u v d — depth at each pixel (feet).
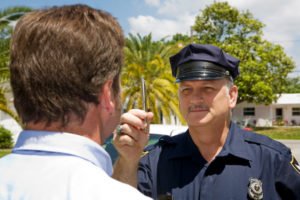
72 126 3.66
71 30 3.65
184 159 7.08
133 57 75.61
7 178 3.43
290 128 124.47
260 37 114.11
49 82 3.56
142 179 7.19
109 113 3.93
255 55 113.09
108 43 3.80
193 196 6.73
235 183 6.61
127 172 5.64
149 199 3.30
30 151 3.57
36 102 3.59
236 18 114.32
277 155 6.84
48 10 3.87
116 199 3.18
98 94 3.75
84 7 3.96
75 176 3.30
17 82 3.68
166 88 54.13
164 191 6.97
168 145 7.49
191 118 6.82
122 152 5.47
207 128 6.80
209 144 6.92
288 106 145.18
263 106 136.15
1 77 40.65
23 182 3.36
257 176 6.65
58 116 3.60
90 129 3.76
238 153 6.75
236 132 7.14
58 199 3.20
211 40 115.65
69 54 3.59
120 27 4.07
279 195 6.81
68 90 3.59
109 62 3.80
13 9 40.75
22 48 3.67
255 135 7.29
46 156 3.50
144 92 6.22
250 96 111.65
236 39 114.32
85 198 3.17
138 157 5.52
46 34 3.63
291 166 6.86
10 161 3.58
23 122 3.74
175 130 15.11
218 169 6.74
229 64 6.95
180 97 7.04
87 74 3.64
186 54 6.98
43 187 3.29
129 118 5.31
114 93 4.01
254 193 6.50
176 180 6.97
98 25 3.81
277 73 117.50
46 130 3.64
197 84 6.79
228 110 7.03
